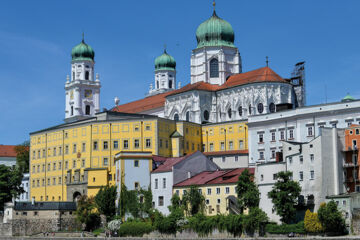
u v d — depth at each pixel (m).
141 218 146.25
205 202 139.12
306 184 125.12
